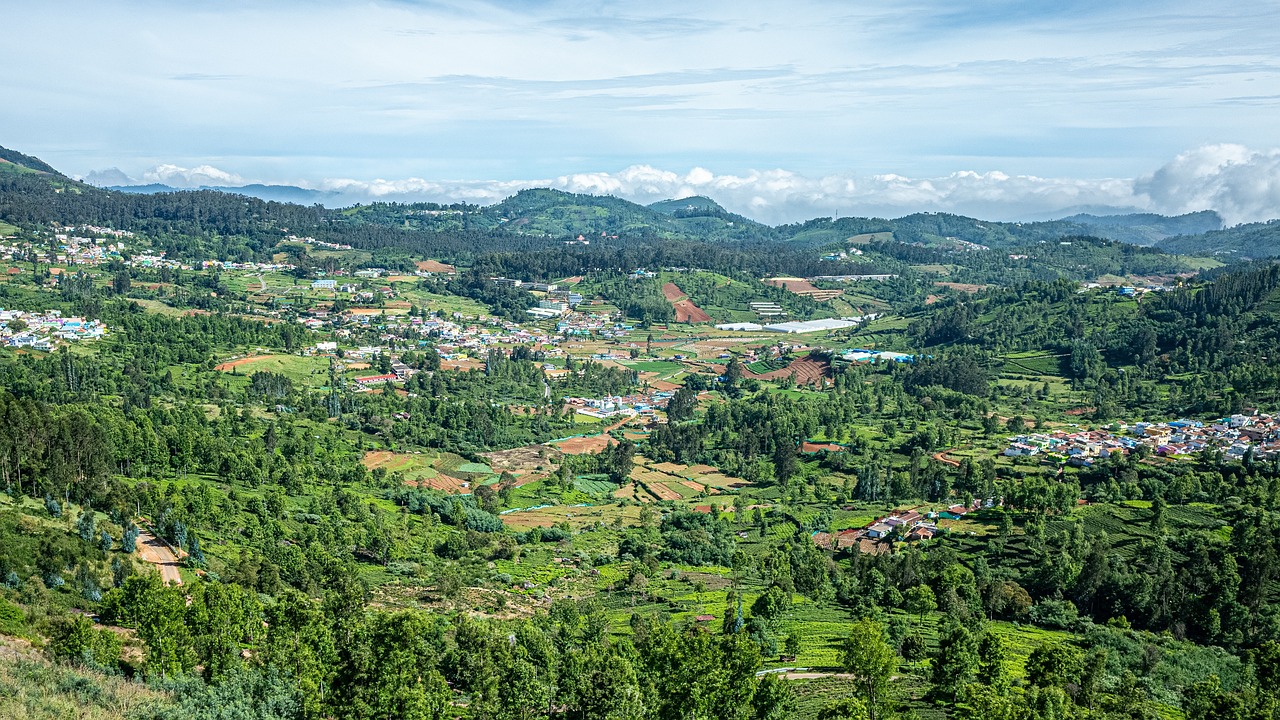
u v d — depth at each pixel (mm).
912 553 158875
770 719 88625
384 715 81000
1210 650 128875
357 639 89125
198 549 133750
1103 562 147625
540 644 97875
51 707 71000
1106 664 114562
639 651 105625
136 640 95375
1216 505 187125
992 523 189375
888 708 91688
